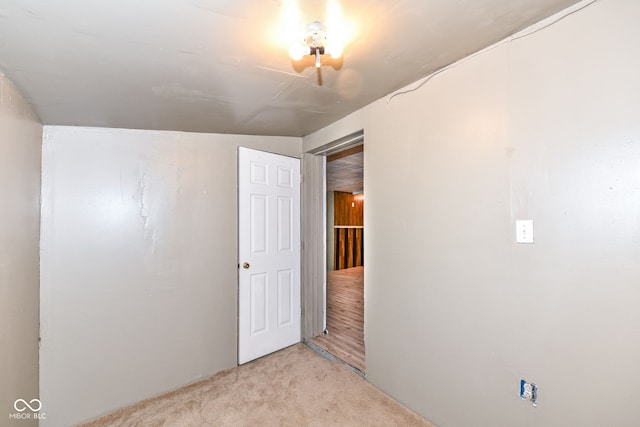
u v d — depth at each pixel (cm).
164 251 248
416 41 151
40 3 110
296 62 163
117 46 139
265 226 298
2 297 152
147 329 240
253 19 126
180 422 203
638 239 118
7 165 158
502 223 158
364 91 210
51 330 211
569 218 135
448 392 183
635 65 118
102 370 224
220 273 272
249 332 284
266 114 238
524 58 148
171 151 254
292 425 195
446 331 185
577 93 132
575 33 132
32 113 194
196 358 258
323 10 124
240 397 228
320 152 323
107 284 228
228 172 279
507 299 156
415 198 203
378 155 230
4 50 138
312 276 334
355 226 904
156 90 184
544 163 143
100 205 228
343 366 272
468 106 171
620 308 122
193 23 126
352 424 194
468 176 172
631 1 119
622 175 121
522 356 150
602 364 127
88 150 226
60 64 151
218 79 176
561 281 138
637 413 119
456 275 179
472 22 139
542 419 144
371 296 239
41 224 209
